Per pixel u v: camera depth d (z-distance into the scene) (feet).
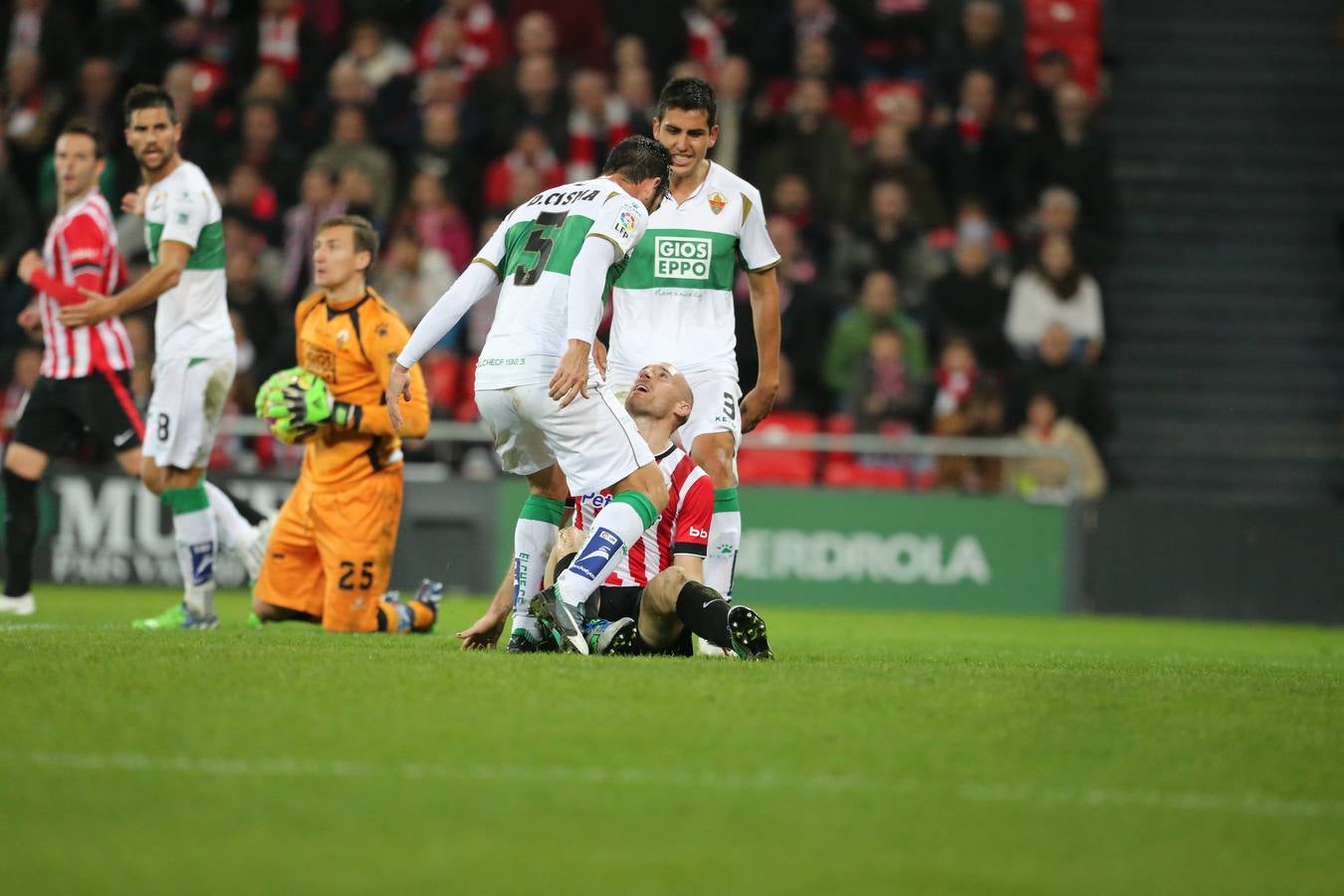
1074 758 53.47
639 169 79.20
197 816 43.91
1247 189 220.43
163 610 130.00
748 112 194.59
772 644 105.60
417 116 196.75
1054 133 198.70
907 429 175.94
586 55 204.54
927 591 168.66
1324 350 212.23
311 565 105.19
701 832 43.34
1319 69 227.61
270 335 177.06
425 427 101.86
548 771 49.14
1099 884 40.22
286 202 189.98
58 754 50.19
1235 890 40.11
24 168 195.00
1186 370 209.56
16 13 204.03
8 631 89.45
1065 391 180.04
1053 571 169.78
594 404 76.59
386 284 178.19
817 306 180.55
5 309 183.42
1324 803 48.83
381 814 44.29
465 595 167.12
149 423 99.14
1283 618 171.22
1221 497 202.69
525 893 38.06
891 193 184.96
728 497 90.17
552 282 77.05
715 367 90.07
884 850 42.29
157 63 202.08
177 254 96.17
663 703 59.82
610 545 75.72
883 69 209.67
